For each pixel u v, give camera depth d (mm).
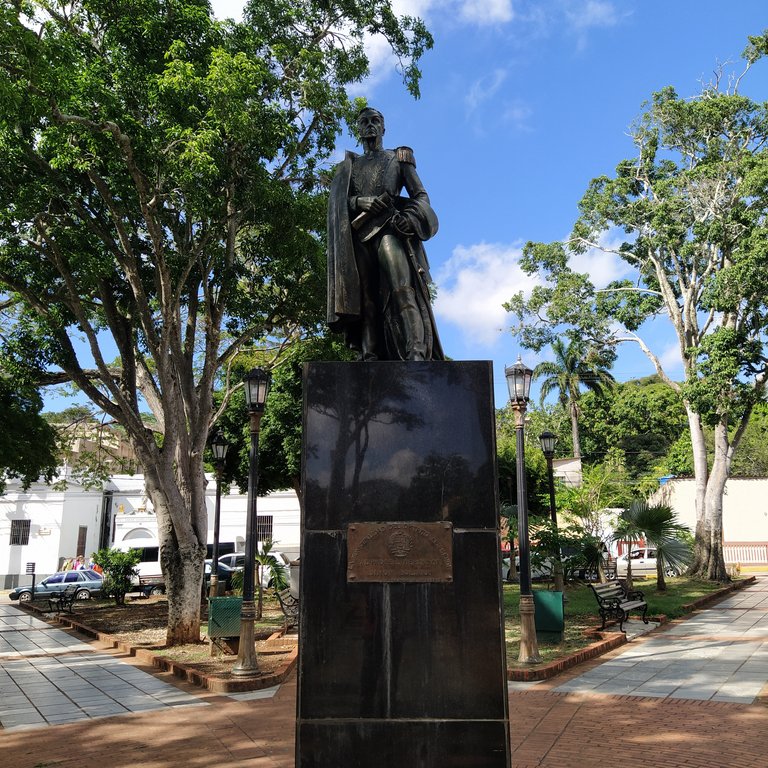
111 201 11133
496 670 3662
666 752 5824
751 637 12141
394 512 3889
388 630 3719
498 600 3746
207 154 9992
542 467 27234
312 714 3631
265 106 11508
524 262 25250
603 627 12805
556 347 39969
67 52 9742
